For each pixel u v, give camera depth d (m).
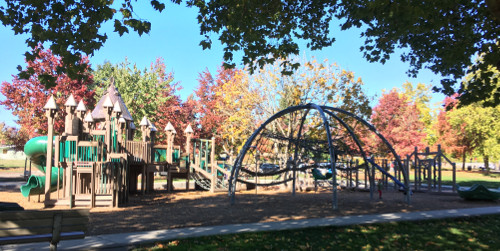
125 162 15.77
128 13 8.54
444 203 17.05
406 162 26.02
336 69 24.75
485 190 17.52
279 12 10.61
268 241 8.24
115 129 19.27
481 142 43.62
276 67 24.81
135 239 7.98
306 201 17.28
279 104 25.86
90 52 7.95
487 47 9.52
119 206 14.37
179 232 8.88
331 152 15.23
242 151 17.64
